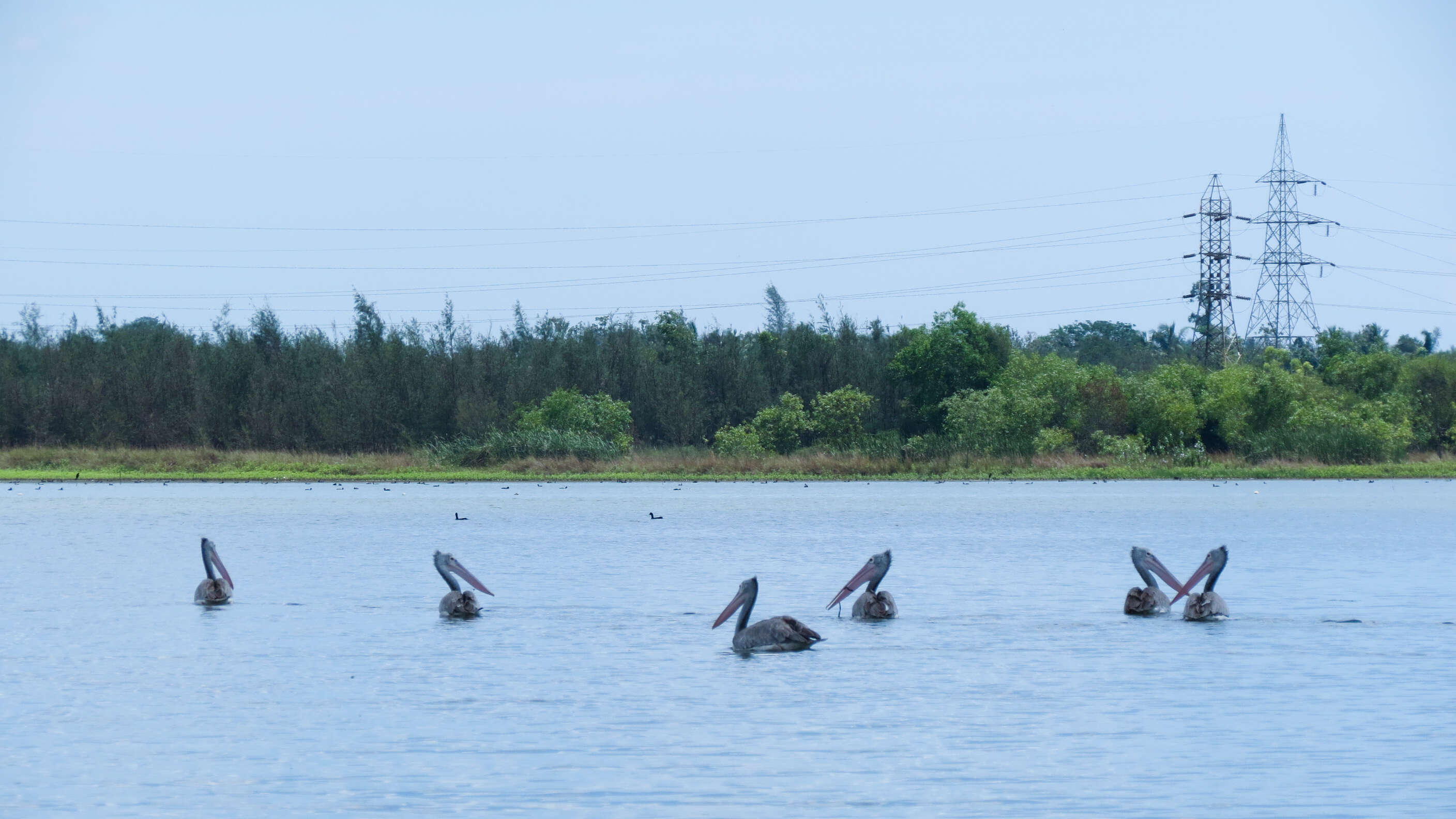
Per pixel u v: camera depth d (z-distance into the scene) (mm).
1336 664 27828
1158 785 19484
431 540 56594
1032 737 21984
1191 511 74312
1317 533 59938
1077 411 124188
